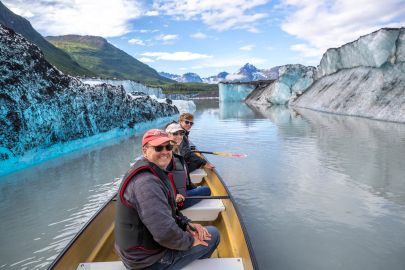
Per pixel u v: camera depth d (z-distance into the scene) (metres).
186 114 5.66
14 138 8.63
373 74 22.64
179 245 2.22
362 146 10.86
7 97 8.51
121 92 16.42
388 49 20.81
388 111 18.19
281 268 3.81
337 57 29.61
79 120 11.94
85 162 9.35
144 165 2.20
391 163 8.46
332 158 9.27
